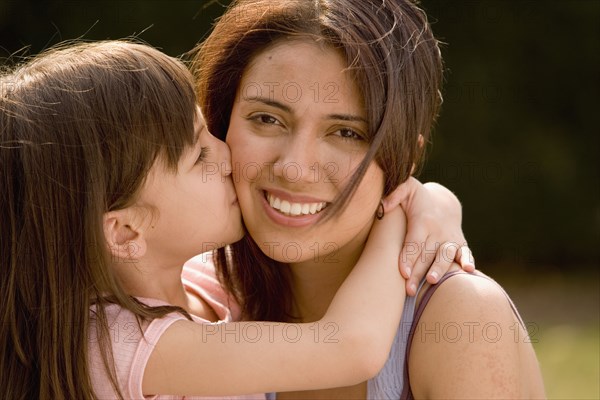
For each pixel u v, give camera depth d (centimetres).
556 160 999
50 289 258
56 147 254
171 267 281
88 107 256
